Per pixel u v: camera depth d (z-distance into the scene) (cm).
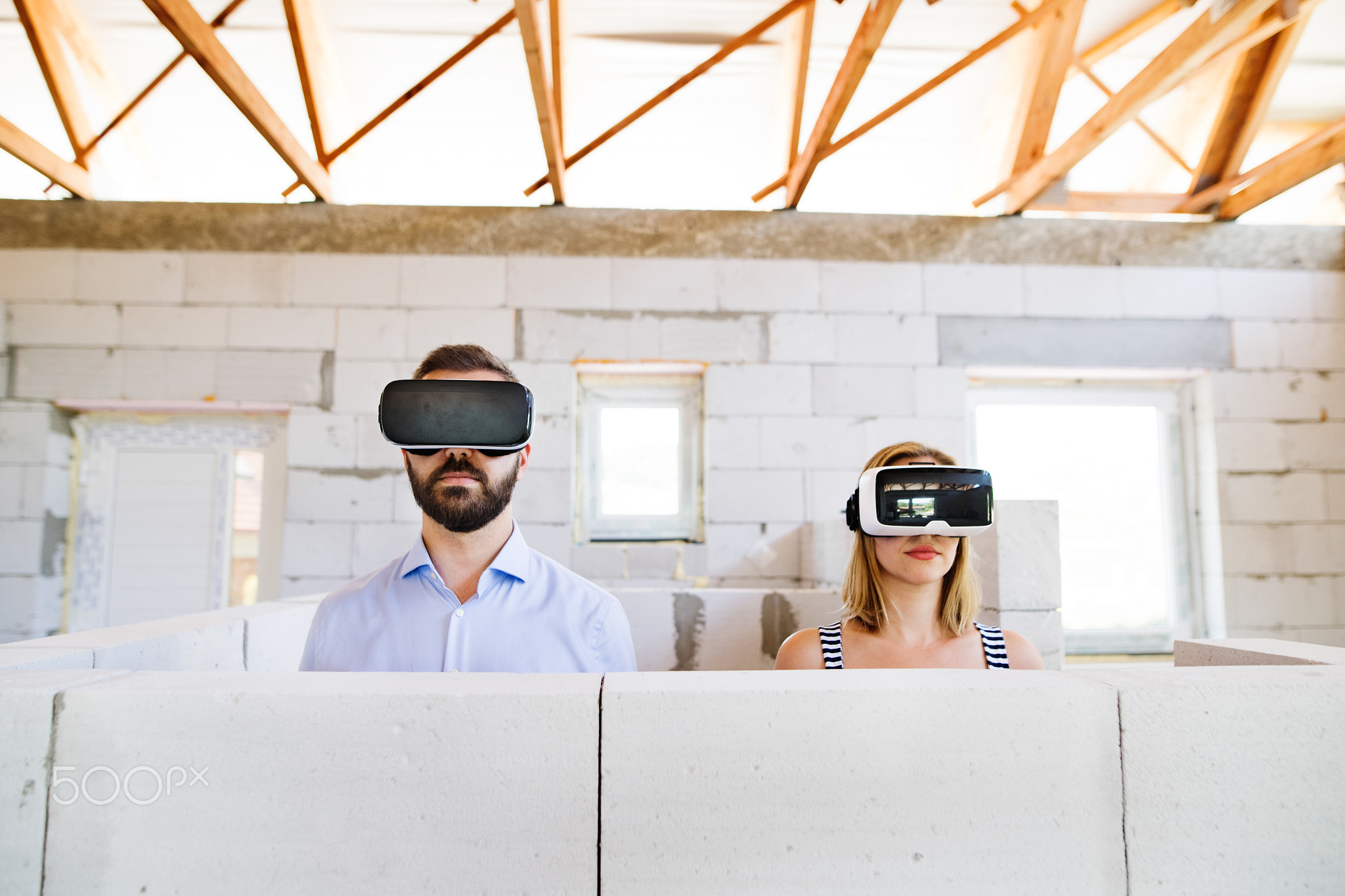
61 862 56
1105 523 352
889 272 333
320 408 318
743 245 331
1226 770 59
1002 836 57
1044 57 282
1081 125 327
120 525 329
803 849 56
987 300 334
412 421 80
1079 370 335
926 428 328
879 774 57
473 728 56
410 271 323
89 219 316
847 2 275
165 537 329
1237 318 338
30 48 284
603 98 307
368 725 56
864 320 331
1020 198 324
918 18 282
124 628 112
